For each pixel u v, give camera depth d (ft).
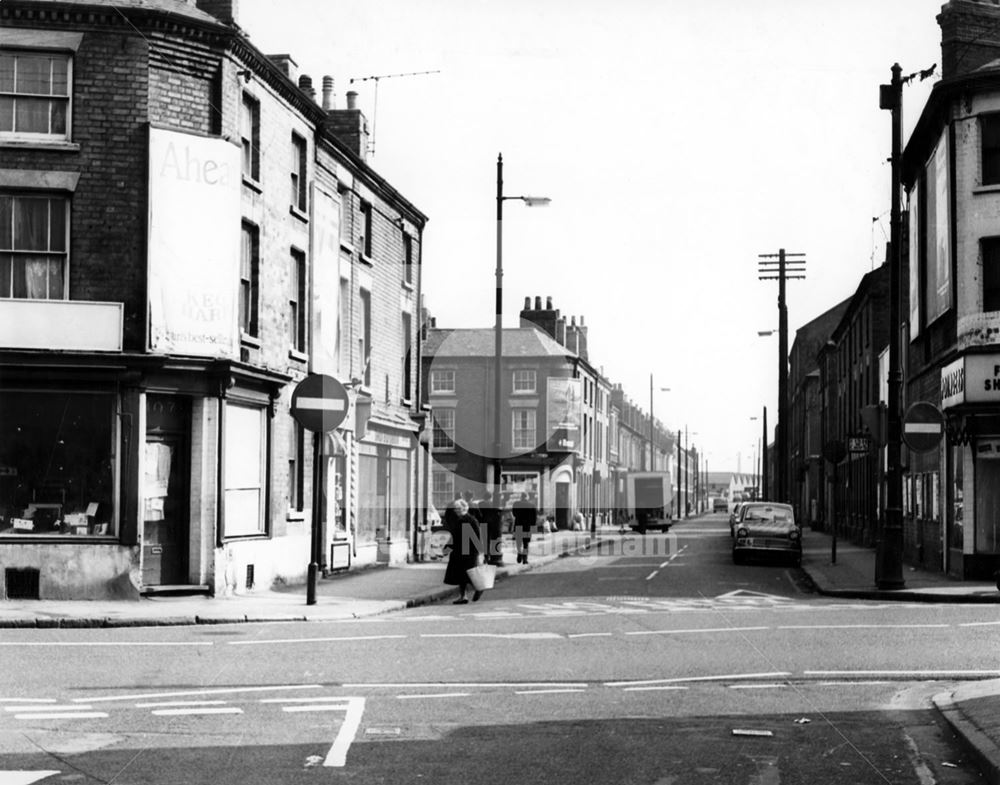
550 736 28.91
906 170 105.09
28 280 65.62
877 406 76.95
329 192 87.56
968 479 82.64
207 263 68.08
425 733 29.09
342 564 88.58
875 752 27.61
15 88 65.87
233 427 71.67
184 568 67.87
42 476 64.75
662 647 45.68
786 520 106.32
